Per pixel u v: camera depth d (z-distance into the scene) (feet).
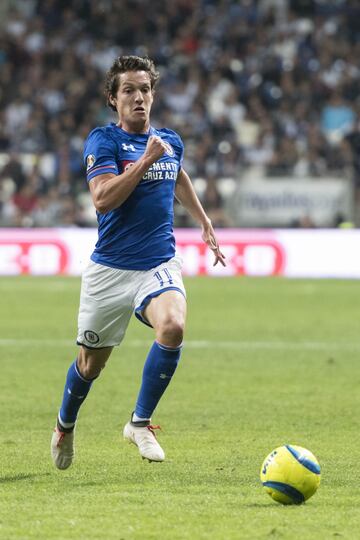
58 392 119.14
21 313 200.44
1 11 405.80
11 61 373.20
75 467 81.71
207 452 87.92
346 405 111.86
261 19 384.27
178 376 131.64
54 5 393.50
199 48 377.71
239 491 72.74
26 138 338.95
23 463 83.10
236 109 351.25
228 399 115.44
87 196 317.42
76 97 353.72
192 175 317.63
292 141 318.86
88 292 79.30
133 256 78.48
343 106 350.02
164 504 68.54
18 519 64.59
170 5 388.37
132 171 74.64
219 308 209.87
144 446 77.66
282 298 228.84
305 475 68.03
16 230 286.87
